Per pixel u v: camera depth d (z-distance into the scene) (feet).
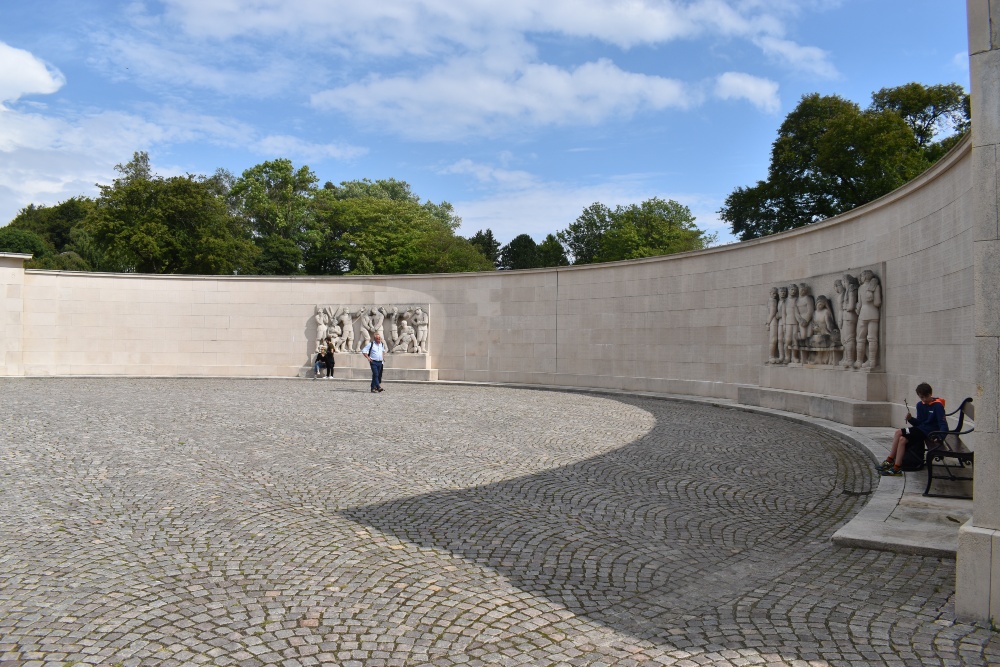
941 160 38.81
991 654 14.16
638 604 17.02
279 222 209.97
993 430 15.69
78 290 94.32
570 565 19.76
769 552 21.08
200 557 20.04
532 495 27.86
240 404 58.70
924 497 26.37
